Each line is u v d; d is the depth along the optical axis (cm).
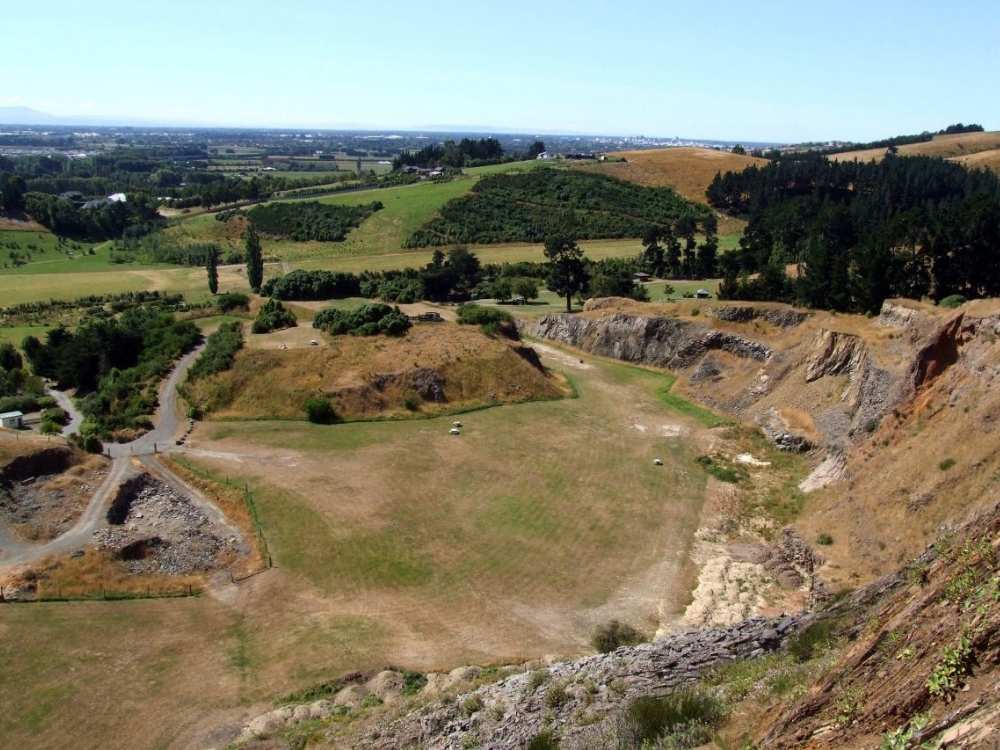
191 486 5022
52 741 2730
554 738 1973
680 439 6075
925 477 3656
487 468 5381
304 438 5909
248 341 7700
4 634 3350
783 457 5588
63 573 3872
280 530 4403
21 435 5166
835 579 3497
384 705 2795
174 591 3822
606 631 3319
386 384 6769
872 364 5272
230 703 2942
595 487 5081
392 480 5116
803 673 1762
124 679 3088
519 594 3759
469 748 2167
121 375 7212
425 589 3812
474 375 7150
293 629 3469
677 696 1869
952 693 1083
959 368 4122
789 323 7500
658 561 4084
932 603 1314
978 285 7212
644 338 8500
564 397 7225
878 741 1144
